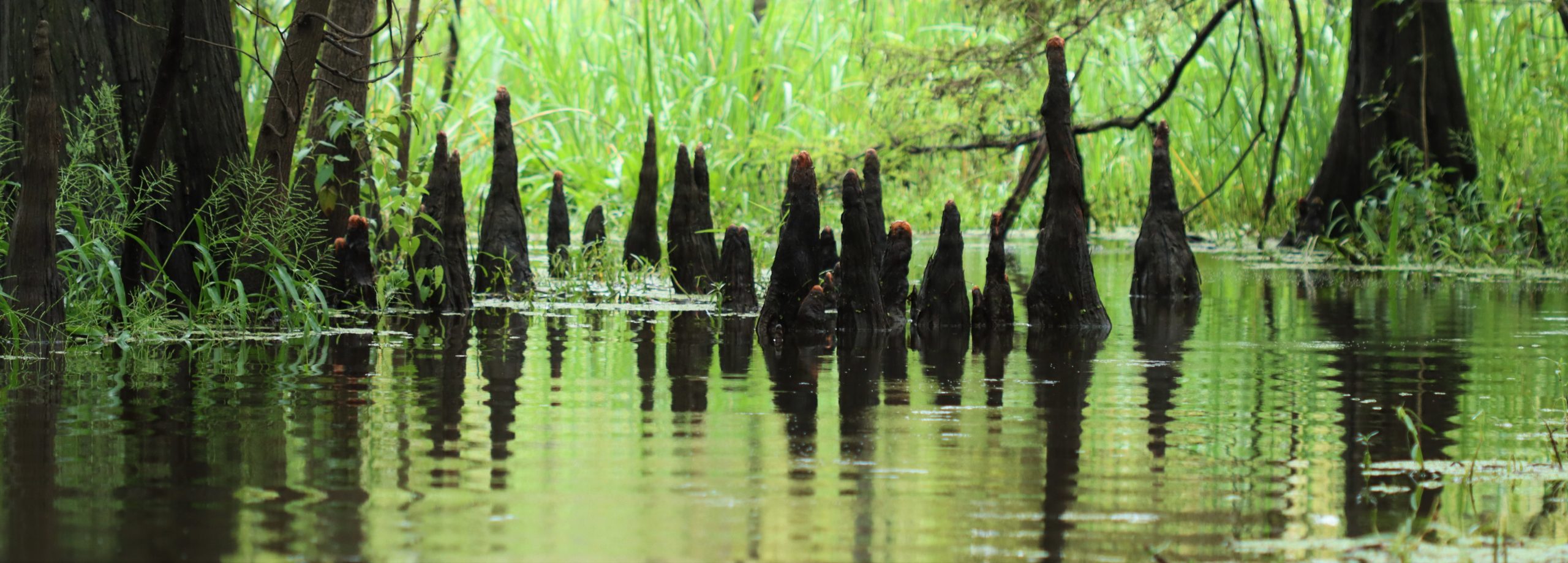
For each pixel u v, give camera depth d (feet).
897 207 129.59
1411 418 29.66
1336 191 93.56
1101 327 48.06
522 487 22.56
